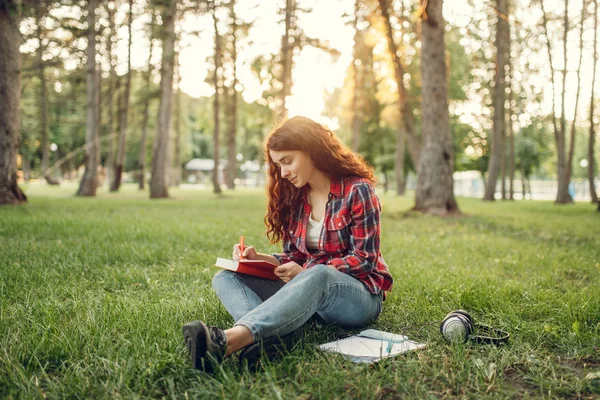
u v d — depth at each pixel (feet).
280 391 6.14
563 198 78.13
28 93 94.89
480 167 130.41
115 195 71.67
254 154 187.11
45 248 17.39
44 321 8.93
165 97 64.85
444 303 10.93
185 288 12.25
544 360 7.71
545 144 120.57
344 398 6.31
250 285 8.91
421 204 43.55
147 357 7.36
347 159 8.75
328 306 8.15
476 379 6.81
